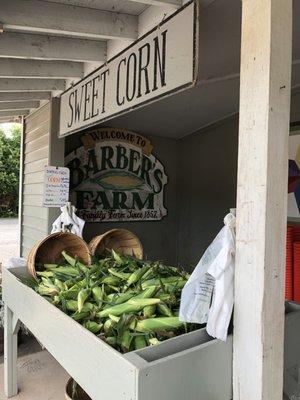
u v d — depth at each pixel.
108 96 2.29
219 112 3.94
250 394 1.20
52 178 3.24
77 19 2.05
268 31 1.13
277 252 1.17
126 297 1.65
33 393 2.51
